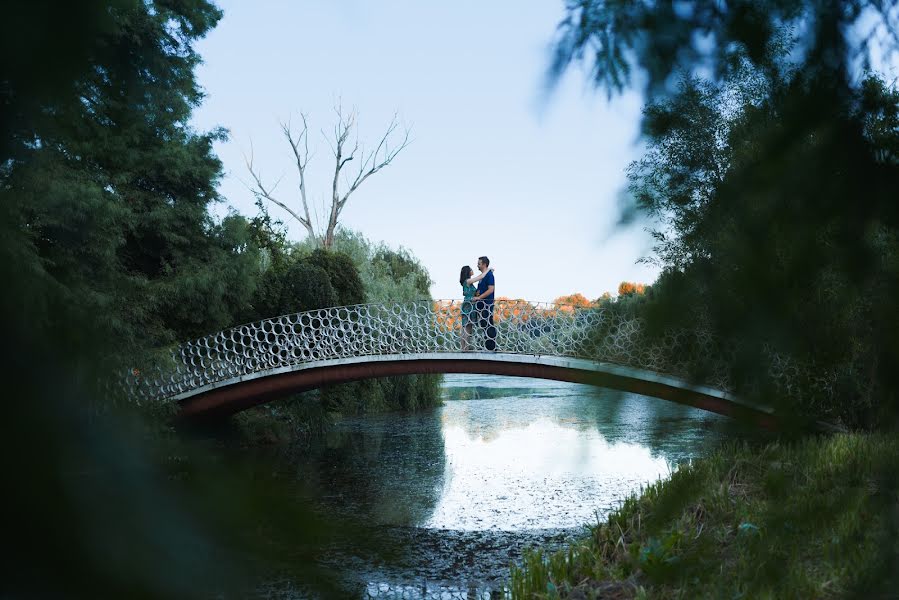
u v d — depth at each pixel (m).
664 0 0.50
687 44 0.49
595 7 0.50
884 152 0.45
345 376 15.28
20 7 0.28
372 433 18.19
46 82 0.30
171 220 13.11
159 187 13.38
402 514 8.75
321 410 18.88
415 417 21.94
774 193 0.44
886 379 0.42
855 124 0.45
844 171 0.44
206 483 0.32
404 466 12.95
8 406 0.29
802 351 0.42
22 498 0.28
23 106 0.30
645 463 10.59
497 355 13.79
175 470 0.33
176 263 13.55
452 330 14.28
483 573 6.52
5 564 0.27
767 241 0.43
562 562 5.08
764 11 0.48
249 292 15.45
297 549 0.34
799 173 0.44
